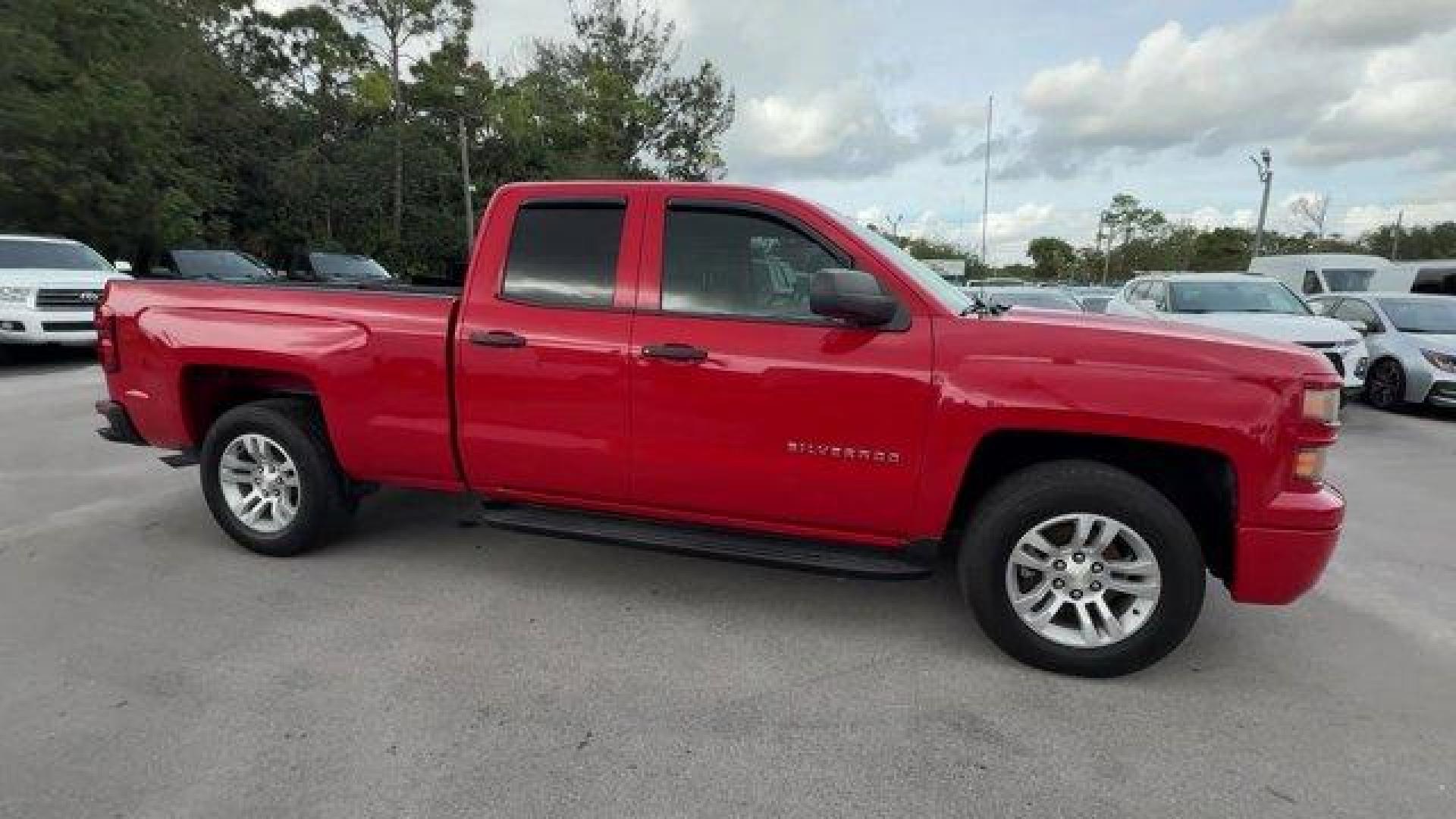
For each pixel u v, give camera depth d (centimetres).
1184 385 305
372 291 430
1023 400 315
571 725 289
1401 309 1165
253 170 3111
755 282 355
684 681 321
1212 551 341
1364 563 471
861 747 279
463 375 384
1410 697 320
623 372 360
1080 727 294
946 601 399
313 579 412
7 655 330
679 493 366
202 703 298
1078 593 327
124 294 450
